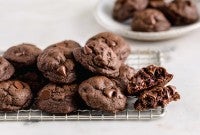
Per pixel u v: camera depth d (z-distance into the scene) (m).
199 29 0.79
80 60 0.59
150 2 0.82
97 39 0.66
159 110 0.59
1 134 0.57
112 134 0.56
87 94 0.57
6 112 0.59
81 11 0.86
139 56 0.70
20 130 0.57
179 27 0.80
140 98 0.58
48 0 0.91
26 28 0.82
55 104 0.58
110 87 0.58
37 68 0.63
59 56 0.60
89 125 0.58
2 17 0.85
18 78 0.62
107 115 0.58
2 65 0.60
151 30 0.77
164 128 0.57
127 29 0.80
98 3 0.84
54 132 0.57
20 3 0.90
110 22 0.81
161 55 0.70
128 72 0.61
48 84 0.60
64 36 0.79
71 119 0.58
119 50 0.65
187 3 0.80
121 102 0.58
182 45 0.75
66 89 0.59
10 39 0.79
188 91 0.63
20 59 0.62
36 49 0.64
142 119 0.58
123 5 0.81
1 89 0.59
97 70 0.59
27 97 0.59
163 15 0.79
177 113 0.59
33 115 0.59
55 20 0.84
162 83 0.60
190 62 0.71
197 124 0.58
